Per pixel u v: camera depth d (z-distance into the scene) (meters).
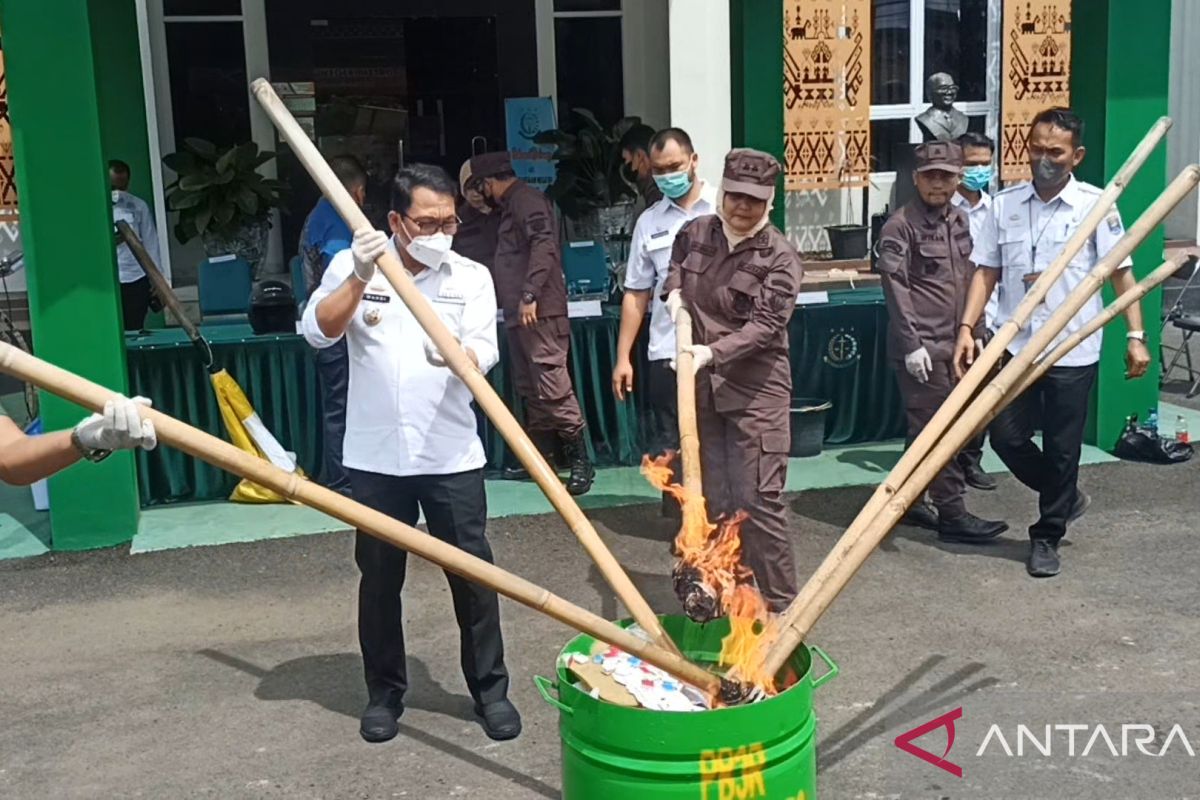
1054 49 7.64
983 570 4.66
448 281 3.23
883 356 6.39
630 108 9.53
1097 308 4.51
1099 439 6.15
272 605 4.52
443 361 3.02
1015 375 2.84
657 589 4.56
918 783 3.16
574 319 5.97
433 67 9.30
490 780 3.23
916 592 4.46
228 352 5.68
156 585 4.74
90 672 3.99
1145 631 4.06
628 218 6.89
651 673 2.68
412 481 3.28
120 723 3.63
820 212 9.23
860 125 7.87
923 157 4.82
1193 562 4.68
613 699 2.52
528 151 8.73
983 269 4.70
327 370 5.49
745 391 3.82
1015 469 4.64
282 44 8.94
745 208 3.64
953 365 4.82
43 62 4.79
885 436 6.48
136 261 6.69
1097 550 4.84
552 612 2.48
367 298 3.23
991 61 9.32
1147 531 5.04
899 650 3.96
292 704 3.72
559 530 5.24
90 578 4.83
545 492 2.68
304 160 2.72
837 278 7.24
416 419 3.24
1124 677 3.73
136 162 7.48
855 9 7.73
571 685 2.46
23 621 4.43
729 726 2.31
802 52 7.70
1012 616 4.22
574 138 7.75
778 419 3.85
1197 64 9.22
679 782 2.32
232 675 3.94
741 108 6.77
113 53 7.34
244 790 3.21
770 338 3.70
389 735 3.46
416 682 3.83
